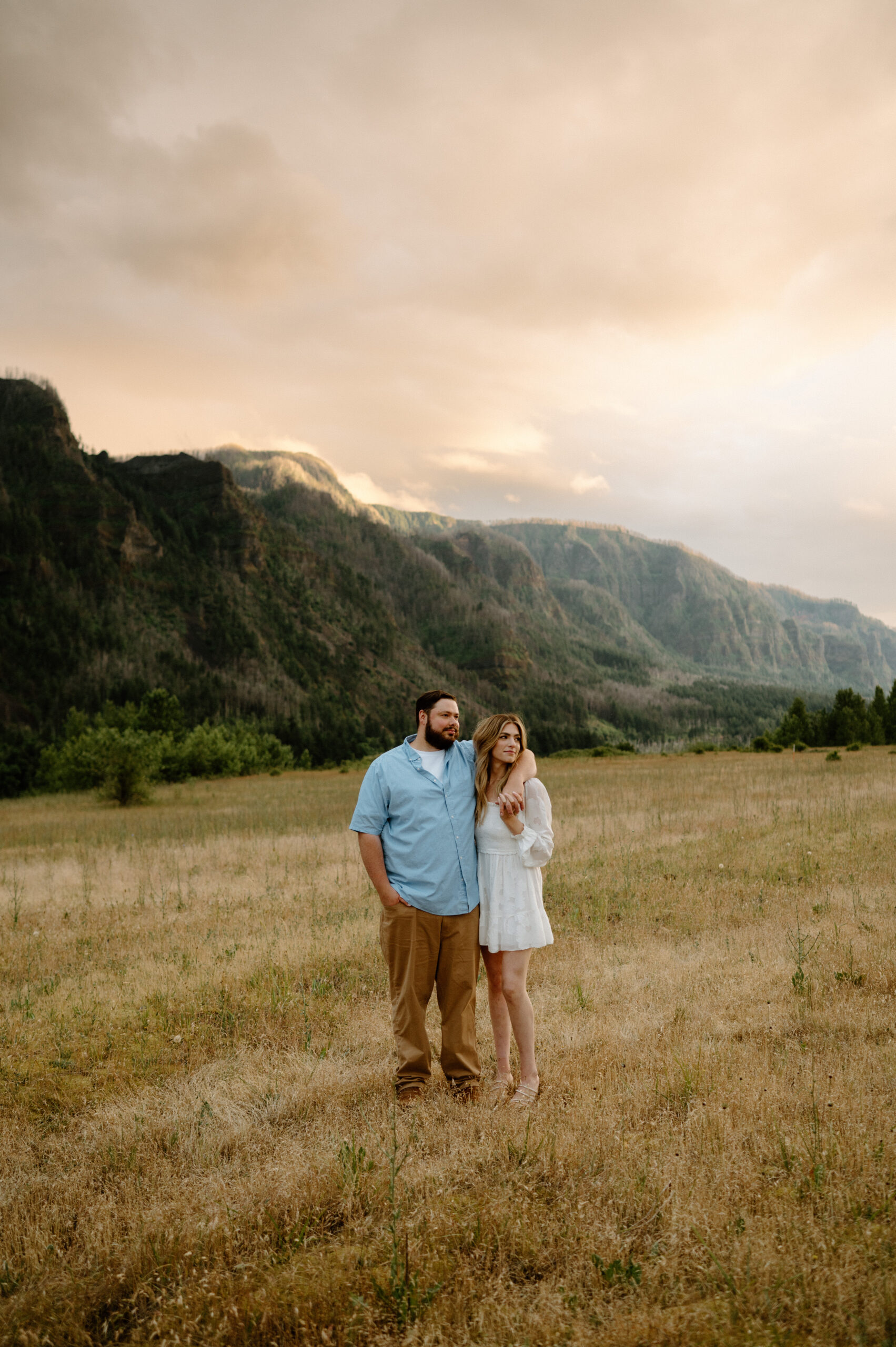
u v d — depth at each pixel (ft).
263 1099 12.48
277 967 20.06
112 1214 9.24
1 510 562.66
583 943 20.93
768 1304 7.06
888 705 172.24
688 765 112.27
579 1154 9.95
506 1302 7.31
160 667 479.41
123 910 29.09
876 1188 8.78
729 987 16.74
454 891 12.32
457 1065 12.55
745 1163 9.35
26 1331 7.41
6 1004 18.07
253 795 98.27
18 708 389.60
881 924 20.97
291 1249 8.44
